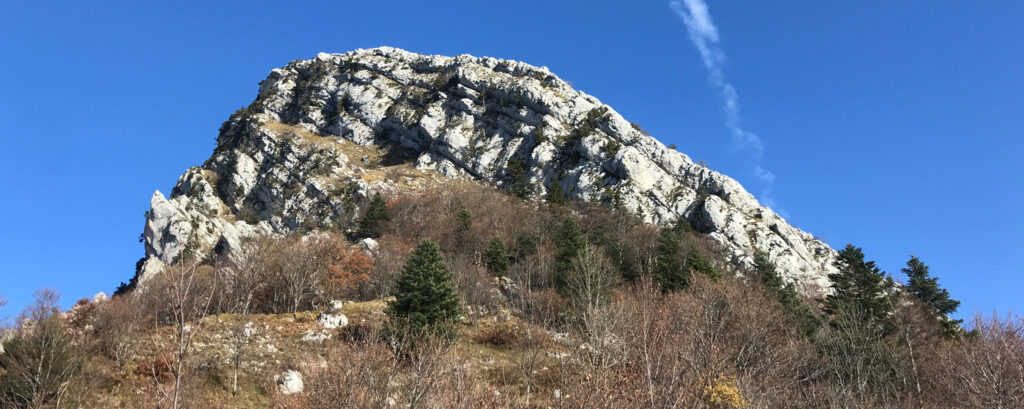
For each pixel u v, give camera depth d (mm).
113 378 34781
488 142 147500
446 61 182250
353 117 166625
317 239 70938
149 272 64875
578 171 128000
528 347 38344
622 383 15641
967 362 33594
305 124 170000
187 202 134500
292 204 128875
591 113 145250
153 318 42062
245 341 40219
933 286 63031
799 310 50344
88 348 36312
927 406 34406
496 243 66750
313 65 192000
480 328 46844
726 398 20688
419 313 39906
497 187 134000
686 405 15953
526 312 52406
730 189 120250
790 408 29547
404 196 107062
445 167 143250
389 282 61594
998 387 29797
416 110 163375
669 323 21016
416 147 155875
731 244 103875
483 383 26406
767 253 94500
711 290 38750
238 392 34469
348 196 124375
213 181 149125
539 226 81125
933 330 49438
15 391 30984
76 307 39938
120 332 38250
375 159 152750
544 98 148500
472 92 160250
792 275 98375
